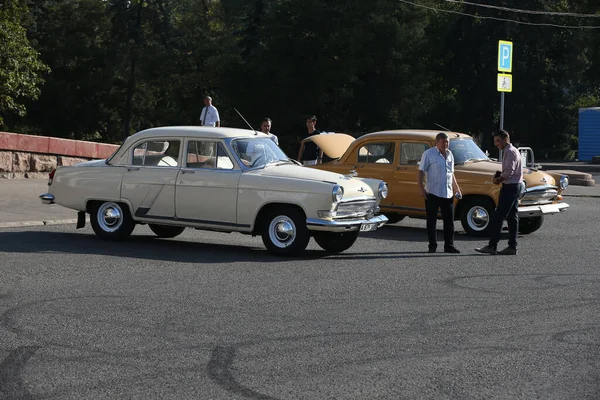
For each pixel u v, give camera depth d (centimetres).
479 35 8581
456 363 852
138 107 10381
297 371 817
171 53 9894
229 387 764
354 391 755
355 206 1634
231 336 955
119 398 730
